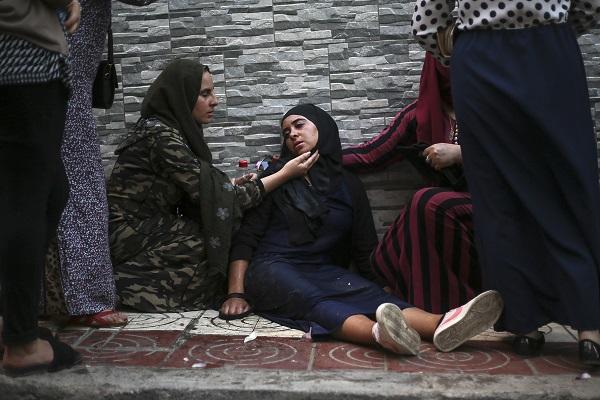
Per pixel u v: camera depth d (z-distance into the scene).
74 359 2.07
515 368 2.07
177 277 2.81
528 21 2.09
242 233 2.90
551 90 2.07
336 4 3.14
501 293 2.17
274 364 2.12
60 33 1.92
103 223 2.56
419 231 2.57
